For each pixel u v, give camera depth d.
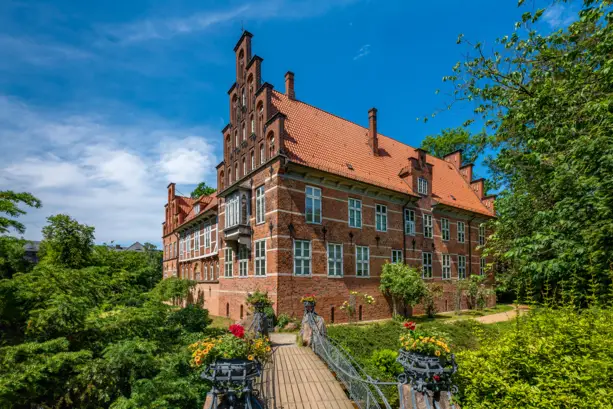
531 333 5.14
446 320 19.77
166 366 6.31
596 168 6.11
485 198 30.41
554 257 6.93
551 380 4.07
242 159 20.98
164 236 41.22
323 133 21.09
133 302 10.03
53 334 6.52
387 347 10.73
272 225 16.77
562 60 7.61
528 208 8.87
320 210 18.16
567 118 7.21
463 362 5.03
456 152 33.50
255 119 19.34
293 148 17.97
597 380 3.82
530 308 6.36
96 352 6.65
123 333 7.16
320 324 11.55
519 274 7.95
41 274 7.36
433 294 21.70
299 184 17.48
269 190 17.30
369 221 20.38
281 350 11.05
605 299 5.74
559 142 7.26
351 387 7.04
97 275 8.73
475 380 4.54
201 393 6.19
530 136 8.11
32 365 5.34
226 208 20.97
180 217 35.91
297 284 16.61
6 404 5.03
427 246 23.83
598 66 7.02
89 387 5.95
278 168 16.66
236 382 4.49
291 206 17.02
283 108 20.20
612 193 5.64
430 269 23.80
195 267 30.20
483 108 9.89
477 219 28.58
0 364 5.38
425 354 4.39
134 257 15.52
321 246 17.86
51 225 11.23
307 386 7.81
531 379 4.44
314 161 18.17
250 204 19.17
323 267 17.75
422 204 23.92
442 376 4.20
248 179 19.55
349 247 19.09
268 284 16.64
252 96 20.02
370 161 22.23
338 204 19.00
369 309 19.25
